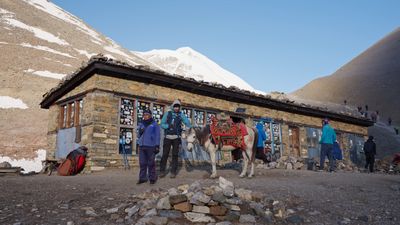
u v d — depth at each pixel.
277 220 5.39
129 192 6.72
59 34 89.31
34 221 4.86
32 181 8.23
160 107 13.86
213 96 15.75
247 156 9.56
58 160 13.27
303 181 9.03
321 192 7.39
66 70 60.00
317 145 20.78
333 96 82.69
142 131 7.95
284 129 18.78
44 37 80.50
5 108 36.50
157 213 5.09
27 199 6.07
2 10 87.19
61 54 71.69
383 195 7.45
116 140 12.10
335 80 95.44
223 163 15.48
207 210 5.26
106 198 6.21
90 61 11.66
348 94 81.50
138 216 5.14
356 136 24.39
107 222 4.94
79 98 13.06
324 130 13.59
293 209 5.93
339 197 7.04
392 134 46.41
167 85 14.02
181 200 5.30
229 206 5.46
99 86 11.99
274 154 17.47
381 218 5.65
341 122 23.28
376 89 78.62
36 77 50.81
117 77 12.54
